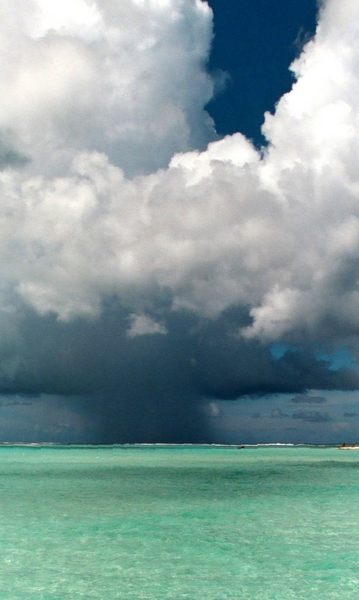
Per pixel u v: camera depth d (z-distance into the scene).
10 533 32.06
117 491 51.47
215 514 38.34
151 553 27.50
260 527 33.62
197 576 23.89
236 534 31.66
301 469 85.31
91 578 23.64
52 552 27.77
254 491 51.53
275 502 44.03
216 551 27.86
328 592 21.92
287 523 35.03
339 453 174.50
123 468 87.56
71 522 35.31
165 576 23.89
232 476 69.94
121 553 27.53
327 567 25.14
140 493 49.84
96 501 44.47
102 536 31.23
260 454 163.75
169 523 35.03
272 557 26.72
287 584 22.84
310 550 27.98
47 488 54.47
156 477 68.31
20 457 131.25
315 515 37.97
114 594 21.69
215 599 21.14
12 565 25.53
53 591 22.02
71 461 111.31
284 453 175.12
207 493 50.03
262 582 23.08
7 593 21.81
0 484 58.69
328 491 51.66
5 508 40.72
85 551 27.94
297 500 45.28
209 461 114.69
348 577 23.73
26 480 63.72
